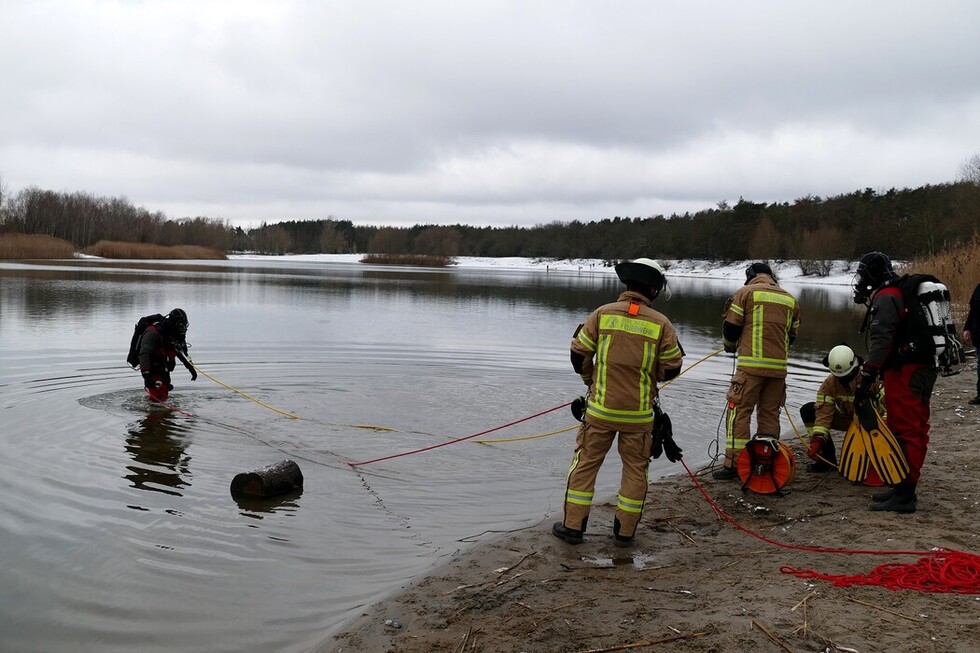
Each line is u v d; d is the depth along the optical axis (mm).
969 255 24234
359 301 28781
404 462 7473
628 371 5316
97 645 4016
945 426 8898
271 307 24656
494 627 4102
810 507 6117
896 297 5691
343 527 5734
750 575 4680
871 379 5766
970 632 3715
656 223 109062
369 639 4035
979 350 10195
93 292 27906
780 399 6941
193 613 4367
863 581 4434
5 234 75562
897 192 83562
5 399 9602
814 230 82688
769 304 6789
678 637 3834
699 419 9734
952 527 5395
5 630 4121
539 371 13055
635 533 5660
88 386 10555
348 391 10898
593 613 4219
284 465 6531
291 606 4477
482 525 5871
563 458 7766
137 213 121062
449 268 95312
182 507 6012
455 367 13289
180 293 29250
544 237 125938
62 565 4910
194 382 11234
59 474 6680
